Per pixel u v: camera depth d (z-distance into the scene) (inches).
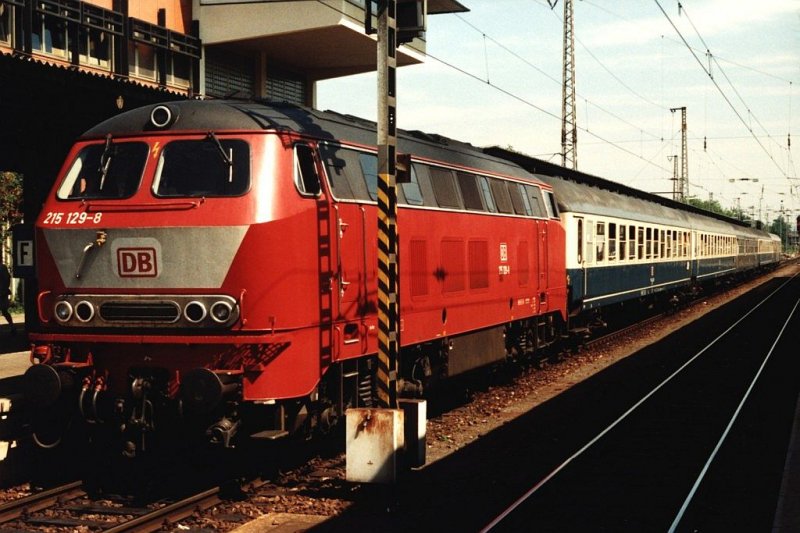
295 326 339.6
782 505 323.0
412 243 440.5
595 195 916.0
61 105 481.1
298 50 927.7
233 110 352.5
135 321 338.0
